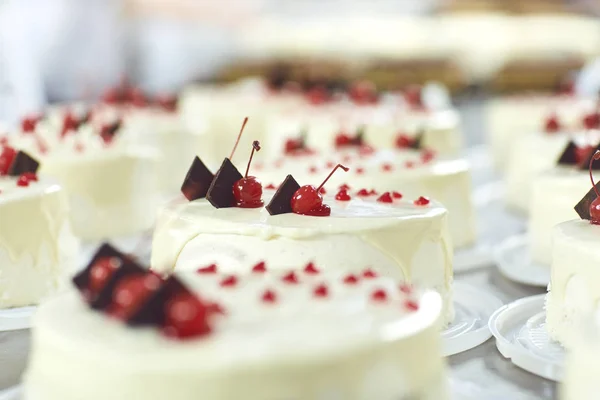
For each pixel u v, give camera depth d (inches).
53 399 34.3
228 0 108.7
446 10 114.0
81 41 95.7
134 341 34.0
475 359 40.4
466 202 51.7
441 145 64.9
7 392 37.9
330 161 53.4
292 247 40.6
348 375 33.9
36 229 45.4
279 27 111.7
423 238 41.7
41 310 35.9
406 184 49.9
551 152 59.3
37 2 91.2
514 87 114.0
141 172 55.8
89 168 53.9
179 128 65.8
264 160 54.7
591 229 41.4
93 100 97.1
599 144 50.3
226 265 41.1
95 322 35.0
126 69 101.5
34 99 86.4
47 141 57.2
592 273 39.8
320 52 111.6
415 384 35.1
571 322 40.4
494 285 47.7
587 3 112.6
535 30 112.3
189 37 107.5
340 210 42.6
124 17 99.3
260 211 42.6
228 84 109.8
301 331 34.6
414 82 112.0
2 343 41.9
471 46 113.4
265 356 33.3
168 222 42.8
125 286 35.1
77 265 48.1
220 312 35.4
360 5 113.0
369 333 34.6
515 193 61.3
